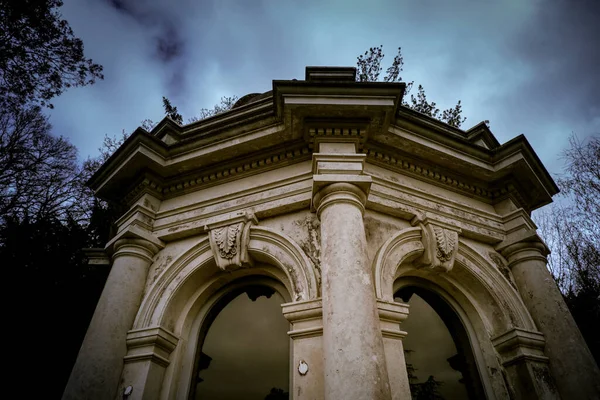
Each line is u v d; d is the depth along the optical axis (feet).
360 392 10.85
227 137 19.86
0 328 22.54
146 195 20.86
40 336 23.91
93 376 15.20
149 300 17.61
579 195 40.65
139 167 20.80
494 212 22.26
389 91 17.26
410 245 17.84
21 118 42.32
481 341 18.20
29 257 24.44
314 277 15.55
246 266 17.94
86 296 26.55
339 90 17.25
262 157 19.86
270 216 18.53
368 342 11.92
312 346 13.99
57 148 45.68
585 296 33.37
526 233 20.22
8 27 26.27
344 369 11.43
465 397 17.40
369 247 16.76
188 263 18.54
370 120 18.04
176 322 17.83
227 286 19.22
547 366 17.01
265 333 17.90
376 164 19.65
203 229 19.10
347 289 13.15
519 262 20.04
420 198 19.58
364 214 17.74
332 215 15.46
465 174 21.54
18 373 22.91
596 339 30.60
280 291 17.98
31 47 27.71
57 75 29.22
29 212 36.68
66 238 26.91
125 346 16.57
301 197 17.85
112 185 22.29
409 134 19.17
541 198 23.95
